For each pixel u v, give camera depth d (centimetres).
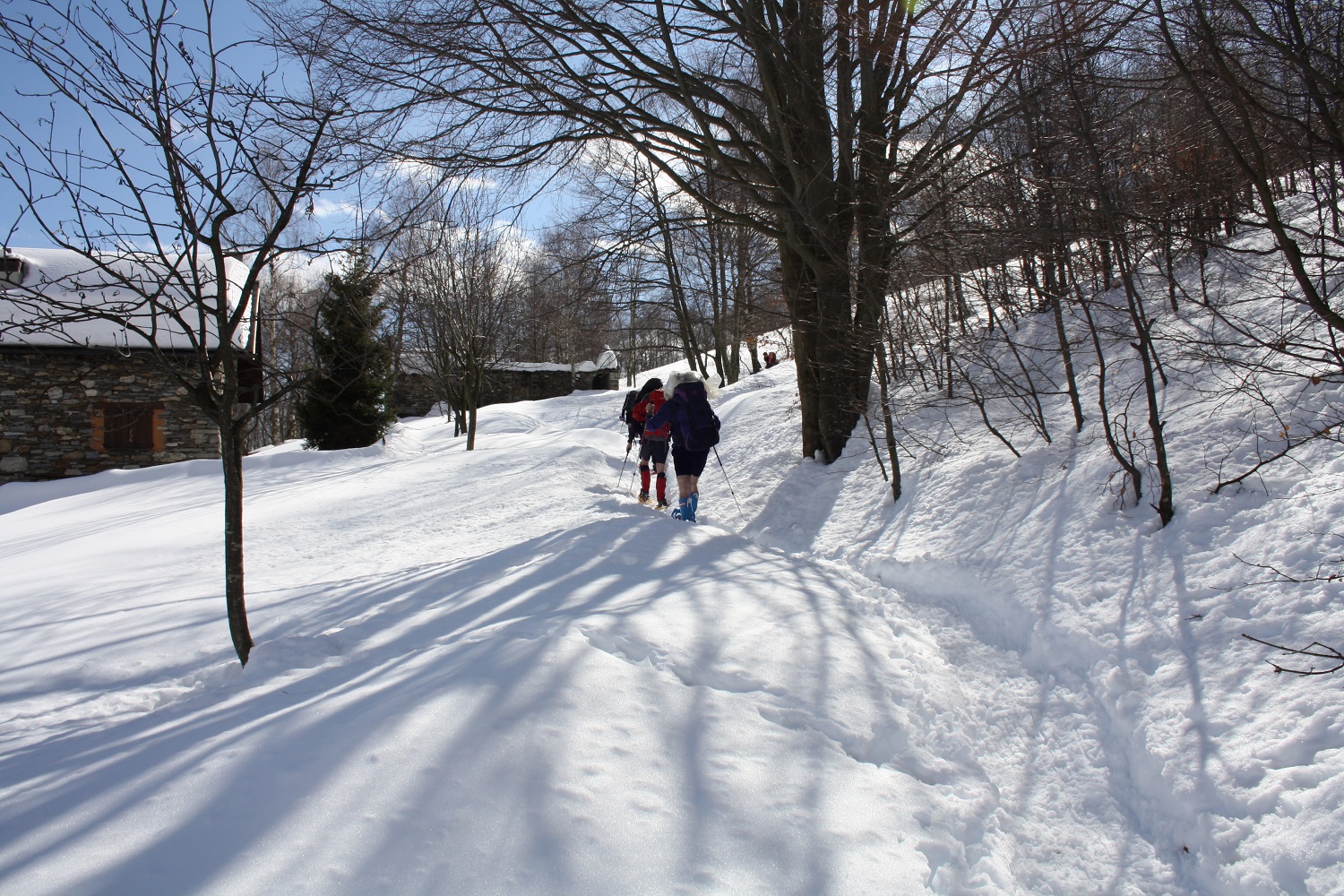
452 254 1791
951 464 685
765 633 377
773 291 1317
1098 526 452
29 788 231
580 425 2494
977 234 586
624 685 293
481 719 254
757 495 909
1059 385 759
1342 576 287
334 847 190
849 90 774
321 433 1895
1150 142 465
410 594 505
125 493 1484
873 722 305
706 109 972
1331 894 200
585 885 187
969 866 239
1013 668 389
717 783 240
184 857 185
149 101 398
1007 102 631
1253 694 285
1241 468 425
